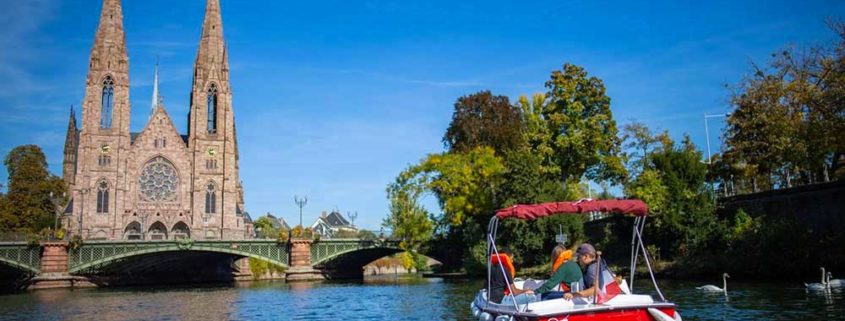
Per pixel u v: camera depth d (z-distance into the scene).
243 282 93.56
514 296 17.78
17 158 114.50
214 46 129.50
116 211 116.19
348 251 86.31
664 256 54.00
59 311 43.34
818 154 44.62
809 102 43.97
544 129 70.88
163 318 37.47
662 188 52.56
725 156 62.25
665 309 16.42
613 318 16.16
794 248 40.16
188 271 98.56
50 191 113.44
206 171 123.00
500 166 67.44
